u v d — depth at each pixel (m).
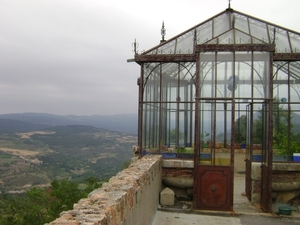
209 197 10.97
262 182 11.50
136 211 6.41
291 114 12.77
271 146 10.80
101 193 5.23
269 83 10.87
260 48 10.96
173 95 13.44
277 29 13.17
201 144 11.16
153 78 13.31
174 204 11.56
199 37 13.41
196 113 11.16
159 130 12.89
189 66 13.03
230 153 10.98
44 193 27.17
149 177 8.64
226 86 11.16
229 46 11.10
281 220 10.12
